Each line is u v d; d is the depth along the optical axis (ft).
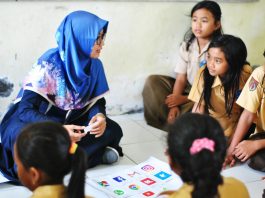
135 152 7.47
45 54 6.55
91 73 6.72
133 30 8.75
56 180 3.73
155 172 6.59
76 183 3.50
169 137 3.67
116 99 9.11
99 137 6.77
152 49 9.07
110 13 8.41
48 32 8.01
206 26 8.31
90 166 6.75
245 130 7.00
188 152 3.50
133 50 8.90
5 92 8.08
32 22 7.82
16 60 7.97
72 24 6.20
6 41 7.77
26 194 6.02
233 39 7.00
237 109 7.50
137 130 8.49
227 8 9.57
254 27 10.07
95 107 6.95
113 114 9.20
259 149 6.87
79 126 6.44
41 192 3.63
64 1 7.91
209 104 7.57
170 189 6.12
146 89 8.99
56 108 6.61
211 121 3.65
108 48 8.66
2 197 5.90
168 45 9.18
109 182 6.26
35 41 7.97
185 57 8.89
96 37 6.20
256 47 10.30
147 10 8.72
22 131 3.79
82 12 6.32
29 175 3.79
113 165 6.93
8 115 6.62
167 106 8.80
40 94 6.37
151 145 7.80
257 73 6.78
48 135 3.64
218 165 3.52
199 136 3.54
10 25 7.69
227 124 7.59
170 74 9.48
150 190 6.08
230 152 7.07
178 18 9.05
